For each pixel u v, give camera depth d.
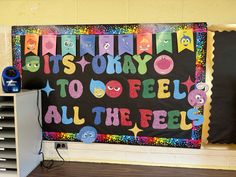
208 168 2.20
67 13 2.25
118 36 2.18
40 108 2.29
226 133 2.14
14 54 2.31
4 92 1.96
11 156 1.99
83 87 2.26
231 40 2.06
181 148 2.21
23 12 2.30
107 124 2.27
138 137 2.25
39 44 2.27
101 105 2.26
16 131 1.91
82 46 2.22
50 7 2.26
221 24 2.07
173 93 2.17
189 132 2.19
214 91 2.12
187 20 2.12
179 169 2.19
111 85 2.23
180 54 2.12
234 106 2.11
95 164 2.30
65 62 2.26
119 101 2.23
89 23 2.23
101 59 2.21
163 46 2.13
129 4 2.17
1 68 2.32
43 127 2.33
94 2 2.21
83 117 2.29
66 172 2.13
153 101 2.20
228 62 2.08
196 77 2.12
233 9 2.06
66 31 2.23
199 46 2.10
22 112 1.98
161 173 2.11
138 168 2.21
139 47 2.16
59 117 2.32
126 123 2.25
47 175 2.08
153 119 2.21
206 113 2.14
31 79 2.30
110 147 2.30
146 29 2.14
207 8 2.09
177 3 2.12
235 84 2.09
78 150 2.33
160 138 2.23
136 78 2.19
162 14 2.14
